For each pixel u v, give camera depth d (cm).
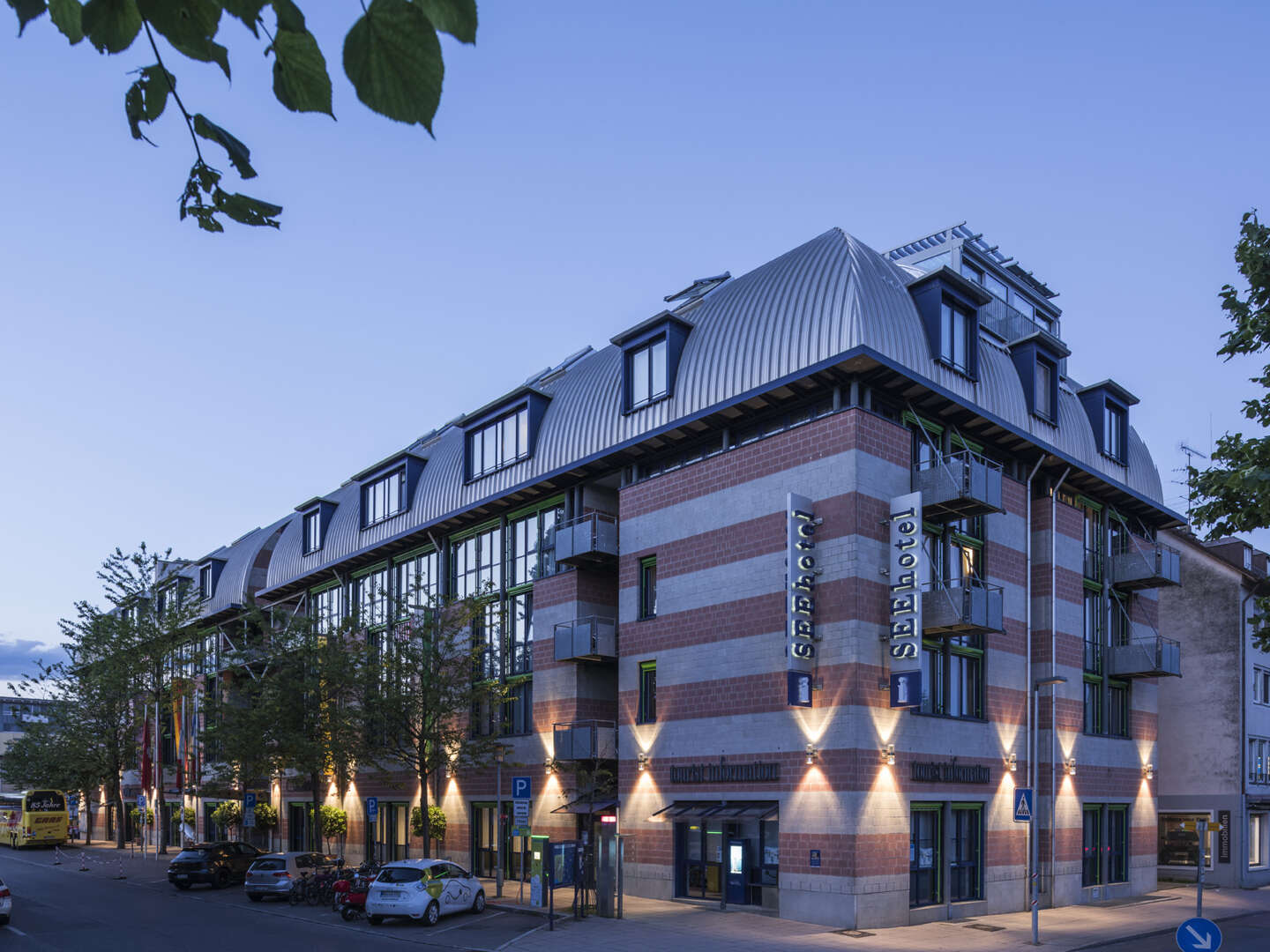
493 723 3600
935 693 2784
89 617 5216
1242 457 1405
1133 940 2473
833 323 2703
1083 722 3272
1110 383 3544
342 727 3459
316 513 4856
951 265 3712
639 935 2372
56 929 2580
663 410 3075
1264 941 2492
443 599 3597
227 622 5584
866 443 2636
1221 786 3950
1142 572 3509
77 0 214
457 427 4359
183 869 3588
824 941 2270
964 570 2966
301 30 203
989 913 2809
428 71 197
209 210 270
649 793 2988
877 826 2502
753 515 2817
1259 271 1380
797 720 2614
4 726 9094
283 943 2323
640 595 3133
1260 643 1567
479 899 2802
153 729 5219
